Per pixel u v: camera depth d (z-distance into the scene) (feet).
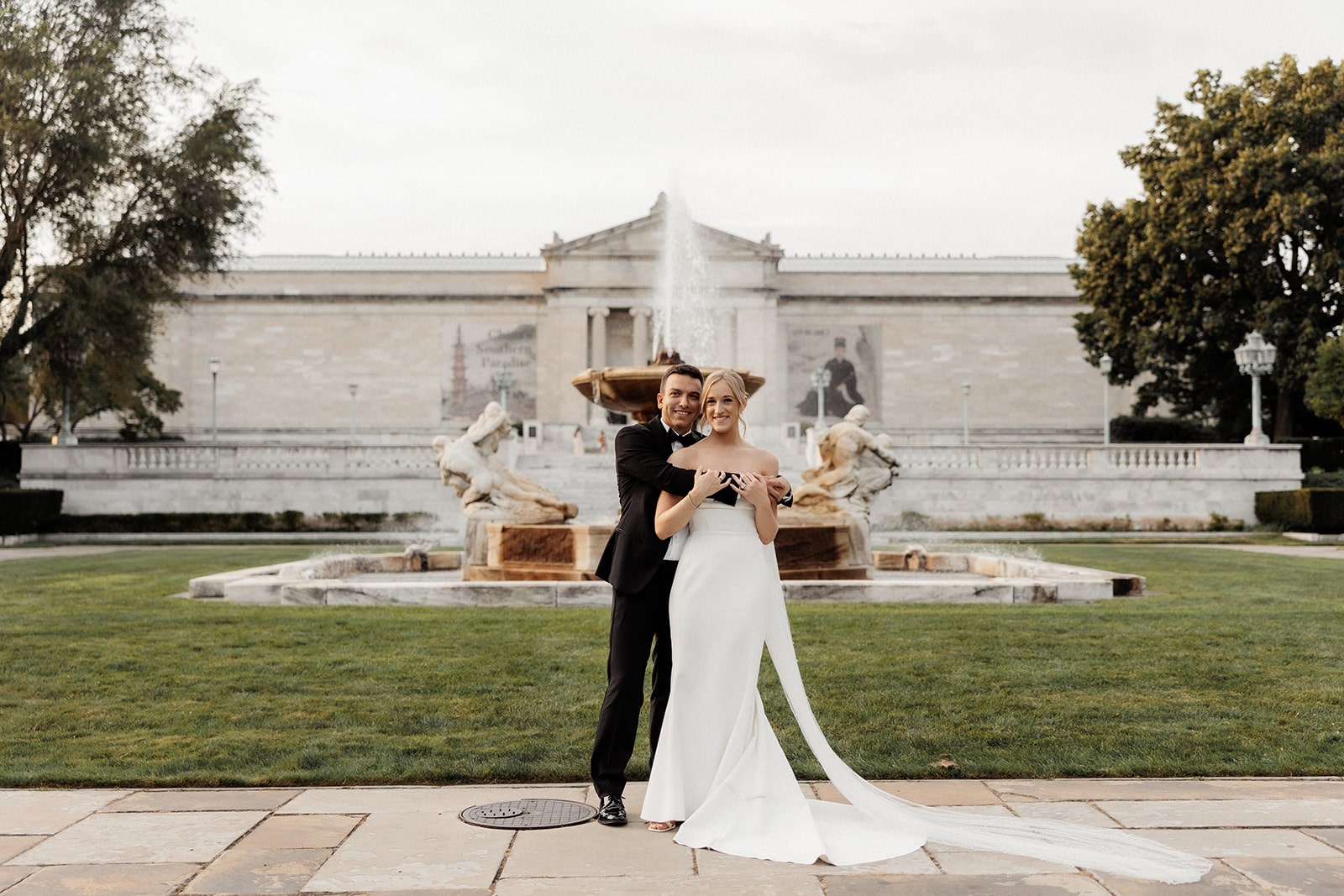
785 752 21.76
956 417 220.64
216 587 48.91
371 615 40.88
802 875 14.97
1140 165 150.92
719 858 15.65
